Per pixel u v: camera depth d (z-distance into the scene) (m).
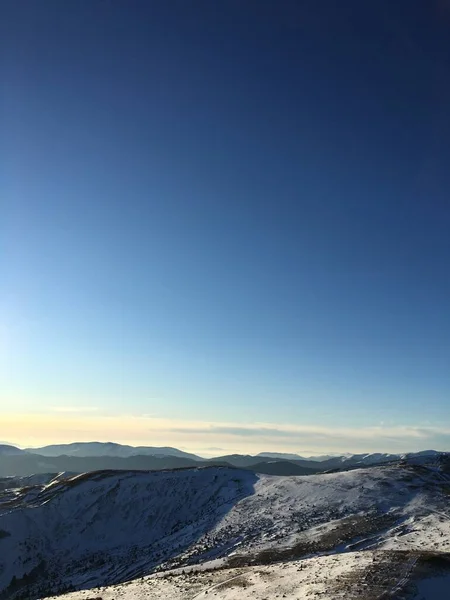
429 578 27.95
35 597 66.62
